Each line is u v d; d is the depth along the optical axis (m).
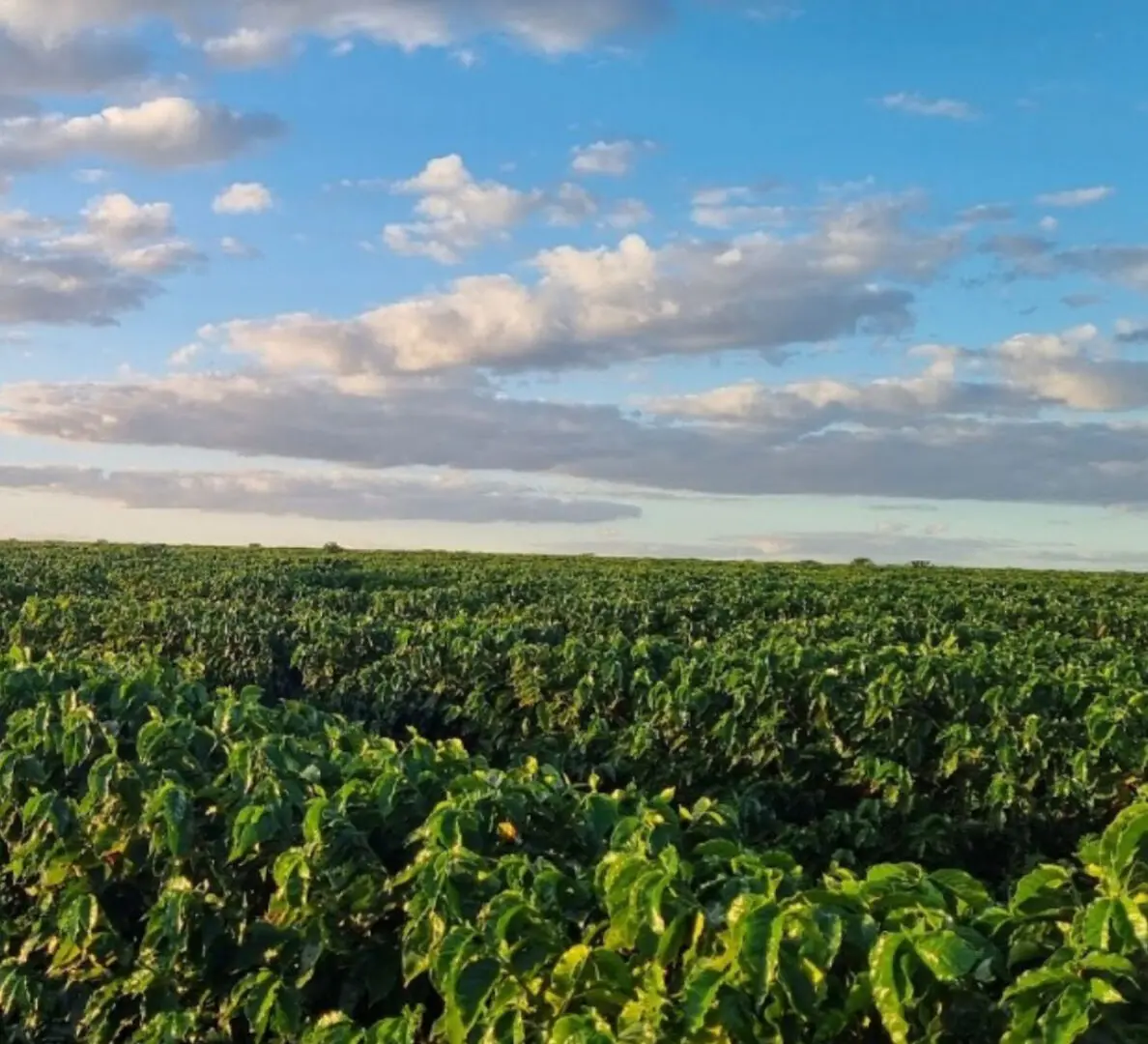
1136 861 5.39
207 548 50.31
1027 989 4.52
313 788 7.55
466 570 36.34
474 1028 5.56
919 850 10.65
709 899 5.61
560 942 5.47
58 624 20.64
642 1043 4.73
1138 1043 4.45
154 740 8.32
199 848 7.46
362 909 6.67
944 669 12.88
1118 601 27.66
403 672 16.19
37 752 9.05
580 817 7.09
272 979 6.55
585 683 13.90
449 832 6.51
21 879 8.77
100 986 7.67
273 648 19.14
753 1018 4.70
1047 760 11.28
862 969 4.88
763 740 12.34
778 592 26.86
